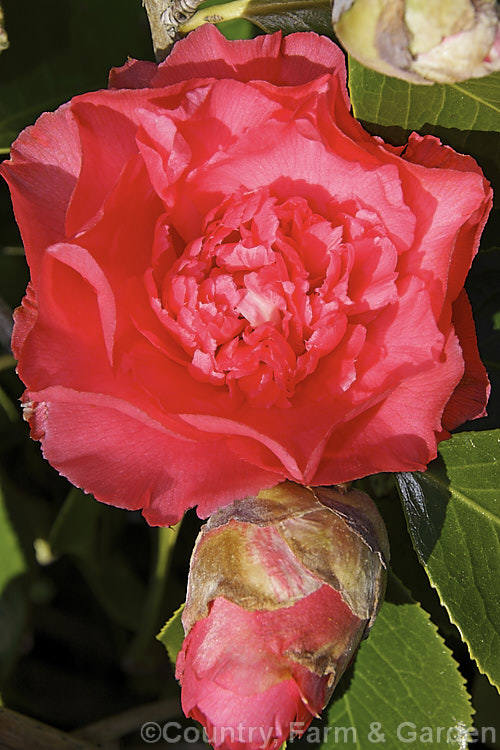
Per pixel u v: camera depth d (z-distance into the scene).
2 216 0.47
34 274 0.33
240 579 0.32
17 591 0.44
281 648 0.32
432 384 0.32
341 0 0.30
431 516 0.37
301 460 0.31
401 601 0.39
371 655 0.39
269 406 0.32
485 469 0.36
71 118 0.32
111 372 0.32
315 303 0.32
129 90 0.32
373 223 0.32
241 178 0.33
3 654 0.44
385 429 0.32
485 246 0.41
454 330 0.32
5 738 0.40
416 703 0.39
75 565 0.51
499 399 0.40
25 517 0.46
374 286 0.32
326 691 0.32
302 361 0.32
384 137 0.36
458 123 0.36
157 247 0.32
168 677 0.48
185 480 0.32
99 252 0.32
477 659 0.36
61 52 0.47
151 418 0.31
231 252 0.32
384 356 0.32
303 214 0.32
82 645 0.50
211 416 0.30
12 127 0.44
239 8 0.36
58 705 0.49
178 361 0.32
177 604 0.48
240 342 0.33
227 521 0.32
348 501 0.33
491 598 0.36
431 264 0.32
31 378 0.31
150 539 0.51
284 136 0.31
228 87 0.31
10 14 0.46
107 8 0.47
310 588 0.32
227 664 0.32
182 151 0.32
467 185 0.32
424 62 0.30
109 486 0.32
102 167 0.32
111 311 0.30
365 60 0.30
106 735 0.44
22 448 0.51
